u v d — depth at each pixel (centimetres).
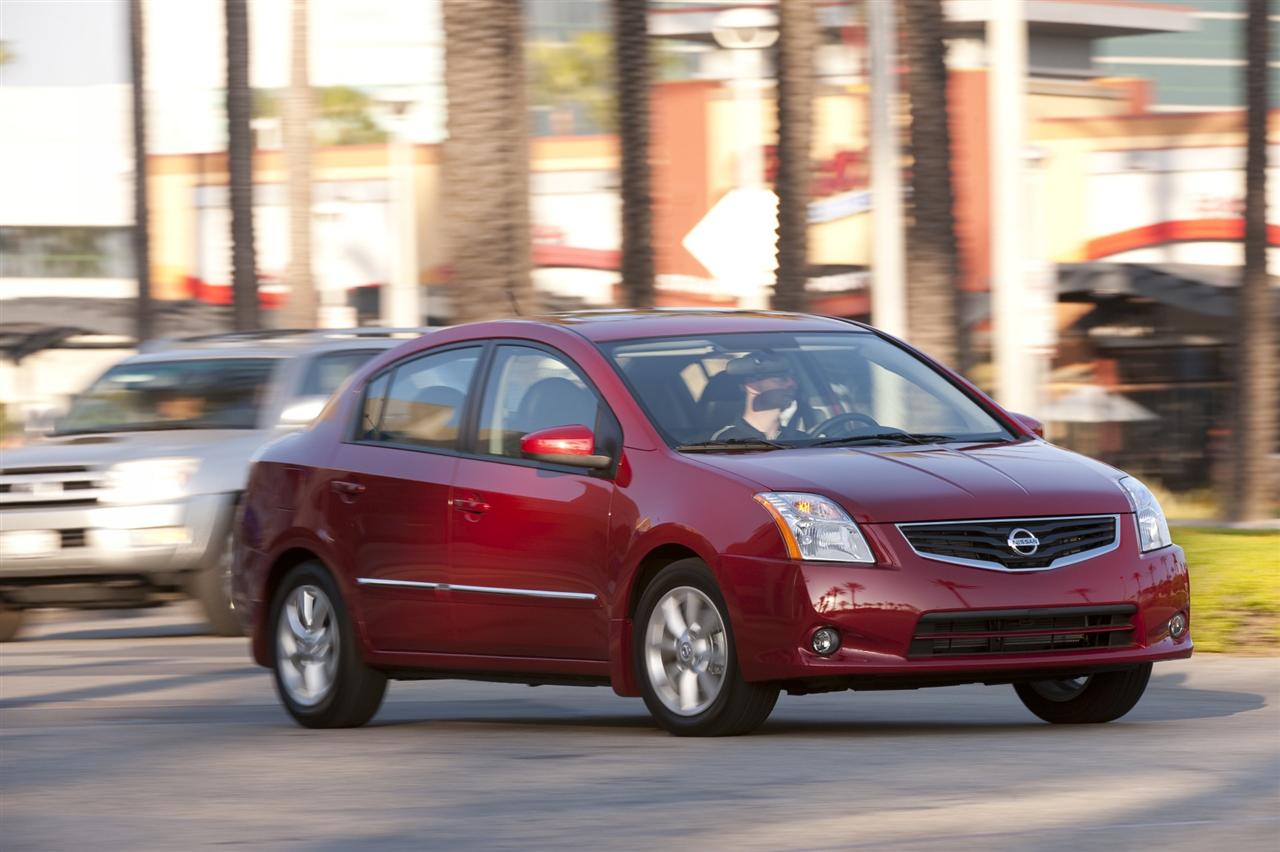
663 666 2261
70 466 3950
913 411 2444
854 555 2139
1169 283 9894
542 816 1758
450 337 2617
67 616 5066
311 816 1812
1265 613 3359
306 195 11075
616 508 2297
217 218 13725
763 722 2256
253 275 9900
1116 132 10975
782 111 6875
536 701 2908
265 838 1703
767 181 12162
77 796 1992
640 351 2423
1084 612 2181
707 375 2394
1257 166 7381
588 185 12181
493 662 2453
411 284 11606
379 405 2662
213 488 3972
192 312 13350
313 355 4191
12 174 14888
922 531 2156
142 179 11531
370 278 12788
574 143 12238
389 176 12725
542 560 2370
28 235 14900
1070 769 1933
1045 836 1578
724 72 12406
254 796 1950
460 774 2048
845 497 2164
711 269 11831
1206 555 3816
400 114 11469
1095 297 10306
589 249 12206
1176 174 10869
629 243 7281
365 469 2609
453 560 2470
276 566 2742
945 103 6838
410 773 2075
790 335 2517
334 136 19425
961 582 2141
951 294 6844
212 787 2023
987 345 10419
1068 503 2219
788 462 2241
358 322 12788
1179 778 1862
